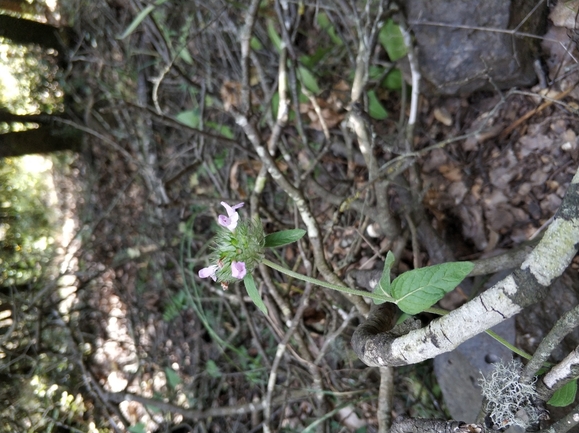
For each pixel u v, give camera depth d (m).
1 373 0.45
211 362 0.44
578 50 0.29
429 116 0.37
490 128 0.33
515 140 0.33
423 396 0.35
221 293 0.44
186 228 0.46
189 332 0.47
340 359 0.38
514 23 0.30
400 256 0.33
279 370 0.39
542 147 0.32
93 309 0.49
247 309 0.42
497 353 0.27
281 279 0.41
